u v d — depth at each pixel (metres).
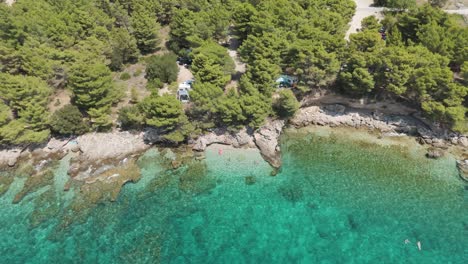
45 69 77.00
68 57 80.81
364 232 56.94
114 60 87.25
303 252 54.78
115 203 62.06
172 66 84.25
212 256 54.59
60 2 96.25
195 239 57.06
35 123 68.62
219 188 64.62
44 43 82.94
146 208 61.59
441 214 58.62
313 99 76.12
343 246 55.25
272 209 60.97
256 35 80.44
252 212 60.72
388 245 55.03
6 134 65.31
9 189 65.00
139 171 67.19
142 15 90.25
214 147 71.44
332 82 73.56
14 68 80.56
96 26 89.69
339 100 76.12
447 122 68.06
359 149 70.25
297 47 71.38
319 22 82.19
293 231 57.69
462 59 71.50
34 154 70.31
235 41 97.69
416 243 55.00
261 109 68.06
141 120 71.06
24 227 59.06
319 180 65.25
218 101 69.19
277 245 55.88
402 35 82.81
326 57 69.00
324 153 70.00
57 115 69.81
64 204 61.97
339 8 90.06
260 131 71.44
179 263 53.75
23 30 83.25
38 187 64.81
